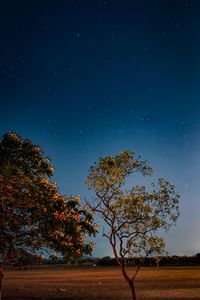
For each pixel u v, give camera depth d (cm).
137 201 2391
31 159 2333
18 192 2267
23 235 2338
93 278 6900
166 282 5484
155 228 2373
